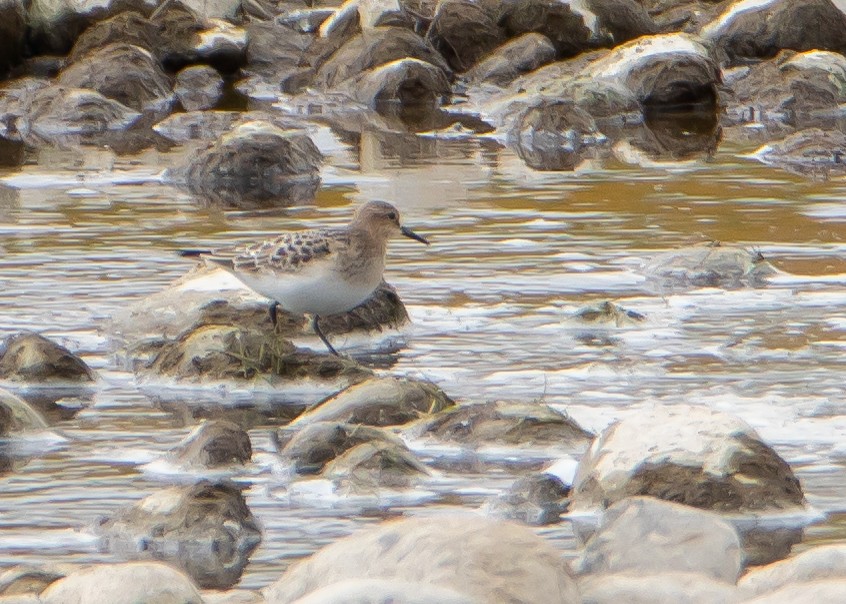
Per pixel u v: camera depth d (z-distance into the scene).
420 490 10.57
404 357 13.91
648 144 24.38
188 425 12.18
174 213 19.41
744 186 20.78
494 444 11.38
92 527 9.91
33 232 18.27
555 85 27.42
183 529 9.72
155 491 10.51
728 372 13.22
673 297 15.62
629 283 16.11
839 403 12.33
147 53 28.55
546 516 10.01
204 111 27.12
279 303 13.55
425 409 12.12
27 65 29.94
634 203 19.75
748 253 16.58
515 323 14.84
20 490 10.62
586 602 7.98
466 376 13.29
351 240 13.23
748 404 12.33
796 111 27.19
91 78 27.77
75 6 30.56
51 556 9.45
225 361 13.29
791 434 11.59
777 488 10.03
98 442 11.71
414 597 7.56
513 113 26.77
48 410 12.55
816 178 21.31
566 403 12.45
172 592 8.04
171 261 16.94
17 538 9.73
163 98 28.02
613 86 27.12
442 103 28.38
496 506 10.16
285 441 11.74
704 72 27.61
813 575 8.23
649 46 28.14
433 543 8.02
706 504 9.91
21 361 13.32
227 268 13.47
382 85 28.25
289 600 8.16
